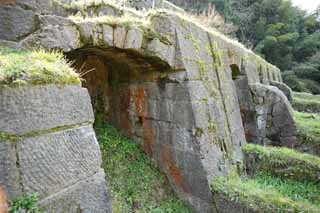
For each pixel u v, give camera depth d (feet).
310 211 10.79
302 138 20.44
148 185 13.84
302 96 47.80
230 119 16.75
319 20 91.66
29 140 5.23
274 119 21.06
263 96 21.34
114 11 15.21
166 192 14.10
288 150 17.34
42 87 5.65
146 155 15.48
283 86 34.99
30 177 5.15
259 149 17.07
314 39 81.76
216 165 13.61
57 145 5.74
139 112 15.55
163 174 14.65
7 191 4.78
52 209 5.43
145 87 14.89
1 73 5.18
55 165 5.62
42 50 8.00
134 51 12.05
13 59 6.24
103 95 17.12
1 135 4.84
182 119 13.15
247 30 74.23
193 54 13.85
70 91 6.29
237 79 22.30
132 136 16.26
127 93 16.15
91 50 12.60
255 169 16.49
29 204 4.99
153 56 12.38
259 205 11.35
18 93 5.19
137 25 11.94
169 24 12.76
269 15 79.66
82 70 15.31
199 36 15.02
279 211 10.94
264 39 73.15
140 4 26.32
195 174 12.96
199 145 12.64
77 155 6.16
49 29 9.05
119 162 14.39
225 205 12.19
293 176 14.96
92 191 6.38
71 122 6.17
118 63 15.02
